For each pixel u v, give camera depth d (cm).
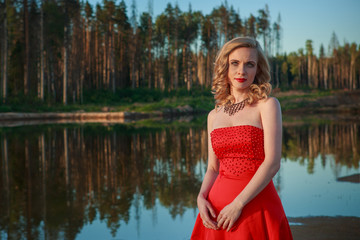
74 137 1582
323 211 471
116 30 4884
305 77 8256
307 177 720
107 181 736
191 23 5206
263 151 131
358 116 3259
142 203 568
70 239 418
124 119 3083
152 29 5288
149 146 1270
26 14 3472
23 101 3288
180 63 5675
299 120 2745
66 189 676
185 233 428
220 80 142
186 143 1341
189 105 3778
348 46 7644
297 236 375
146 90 4578
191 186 675
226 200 131
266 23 5547
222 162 139
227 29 5191
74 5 3794
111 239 414
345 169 798
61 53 4059
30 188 687
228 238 128
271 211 126
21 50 3738
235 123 135
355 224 409
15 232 446
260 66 139
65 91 3612
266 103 131
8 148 1254
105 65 4769
